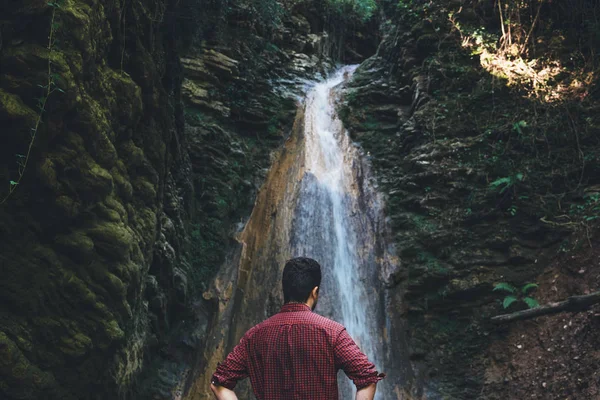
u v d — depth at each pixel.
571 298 6.64
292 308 2.64
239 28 13.12
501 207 9.66
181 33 11.38
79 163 5.41
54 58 4.82
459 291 9.22
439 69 11.37
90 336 5.69
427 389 8.73
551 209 9.36
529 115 10.27
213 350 8.78
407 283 9.68
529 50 10.91
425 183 10.47
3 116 4.59
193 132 10.70
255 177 11.27
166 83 8.49
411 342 9.23
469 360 8.85
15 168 4.91
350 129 12.27
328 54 15.99
